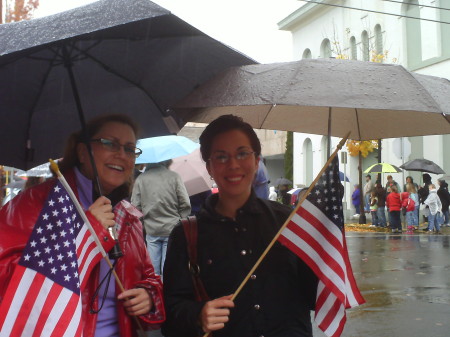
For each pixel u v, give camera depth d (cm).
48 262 229
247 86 249
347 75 238
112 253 258
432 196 2005
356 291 275
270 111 348
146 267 284
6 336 221
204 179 737
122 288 258
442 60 2439
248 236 268
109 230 257
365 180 2942
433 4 2483
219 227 269
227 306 250
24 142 332
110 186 277
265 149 4012
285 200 2047
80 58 302
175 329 266
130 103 338
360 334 612
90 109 334
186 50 291
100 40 291
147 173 669
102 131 274
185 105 271
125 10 225
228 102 250
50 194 236
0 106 312
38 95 314
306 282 278
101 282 256
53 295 226
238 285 262
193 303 258
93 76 317
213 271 264
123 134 277
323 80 236
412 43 2625
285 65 251
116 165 276
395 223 2048
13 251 233
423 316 688
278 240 267
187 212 672
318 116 353
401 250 1412
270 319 261
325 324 269
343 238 273
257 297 261
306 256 266
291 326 263
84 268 245
